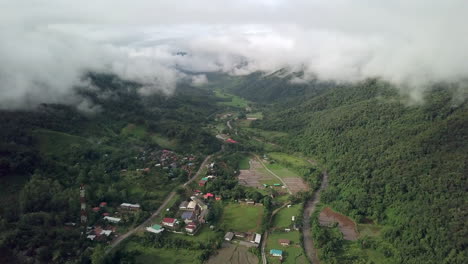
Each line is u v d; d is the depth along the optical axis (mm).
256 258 136500
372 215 166250
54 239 128875
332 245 142375
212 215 164250
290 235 154625
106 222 155000
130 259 131625
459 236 125938
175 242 143750
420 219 142625
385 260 136125
